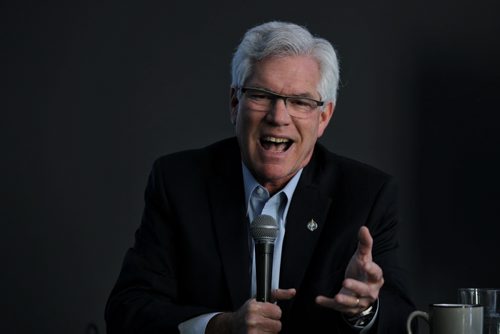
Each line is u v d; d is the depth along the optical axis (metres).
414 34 9.52
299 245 5.23
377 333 4.40
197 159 5.75
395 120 9.49
